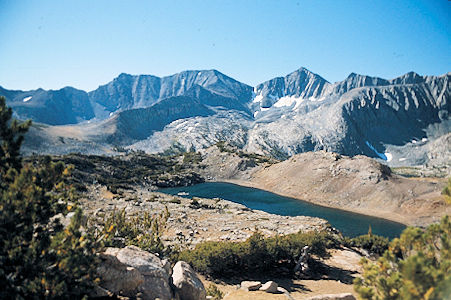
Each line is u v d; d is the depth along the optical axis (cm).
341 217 8694
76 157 13475
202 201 8950
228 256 2997
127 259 1631
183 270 1859
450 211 7975
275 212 9088
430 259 1022
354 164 12225
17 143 1253
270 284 2309
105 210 5934
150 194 9950
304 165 13988
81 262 1148
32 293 1003
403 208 9100
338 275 3219
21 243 1090
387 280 980
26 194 1105
